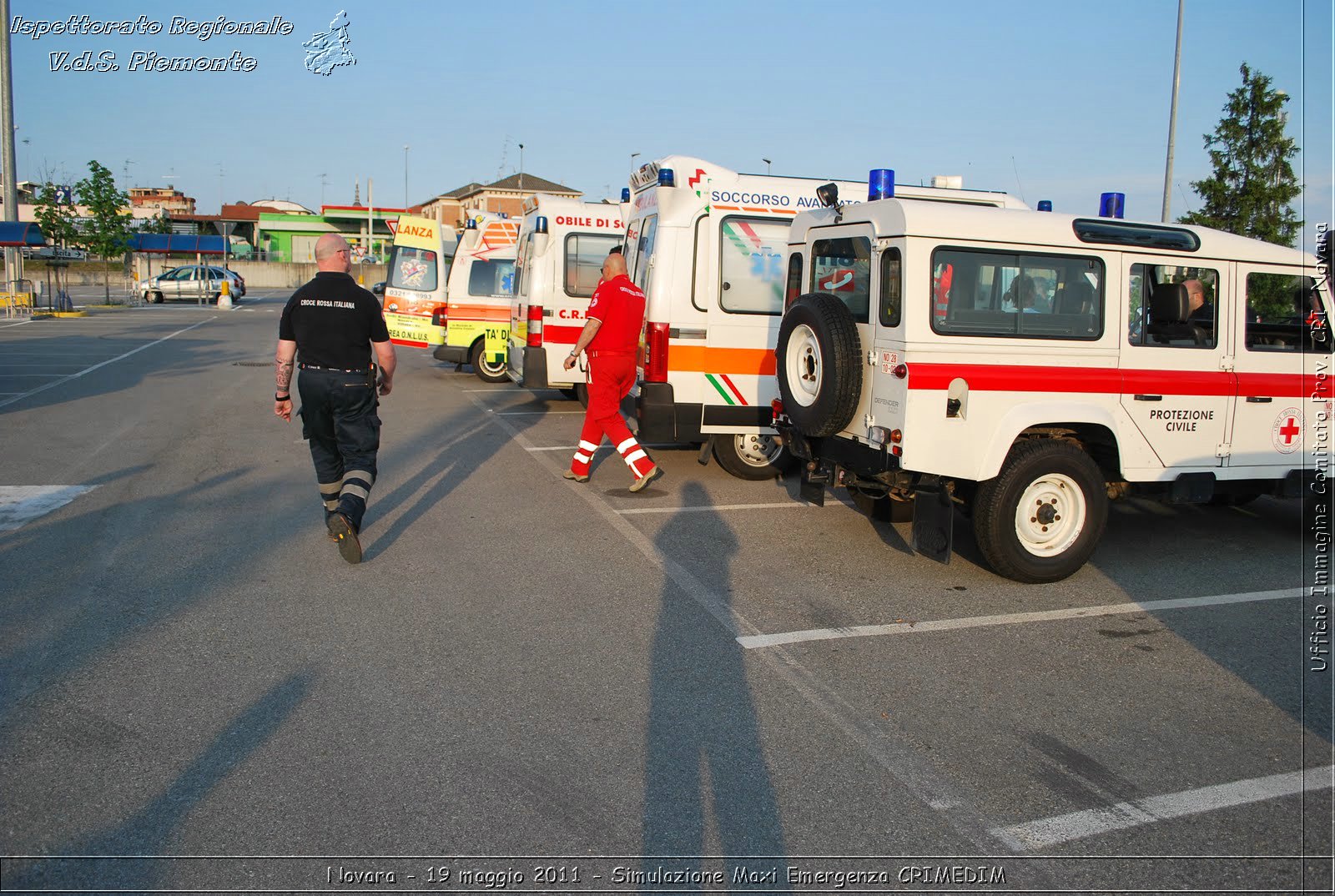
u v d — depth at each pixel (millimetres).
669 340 8453
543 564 6320
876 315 6180
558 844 3254
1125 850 3322
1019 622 5508
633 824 3377
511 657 4773
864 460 6348
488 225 16672
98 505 7469
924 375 5828
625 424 8570
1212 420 6492
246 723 4008
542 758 3793
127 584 5676
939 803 3572
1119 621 5582
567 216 12375
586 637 5066
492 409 13523
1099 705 4445
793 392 6797
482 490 8391
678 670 4680
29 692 4242
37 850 3125
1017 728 4184
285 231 71312
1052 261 6070
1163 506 8586
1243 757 3990
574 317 12477
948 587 6109
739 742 3982
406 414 12867
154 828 3266
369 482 6277
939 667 4820
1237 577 6480
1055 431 6406
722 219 8508
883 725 4176
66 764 3643
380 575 6000
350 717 4094
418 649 4844
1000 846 3326
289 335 6156
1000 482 6012
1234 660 5023
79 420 11406
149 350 20234
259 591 5625
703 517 7652
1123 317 6219
